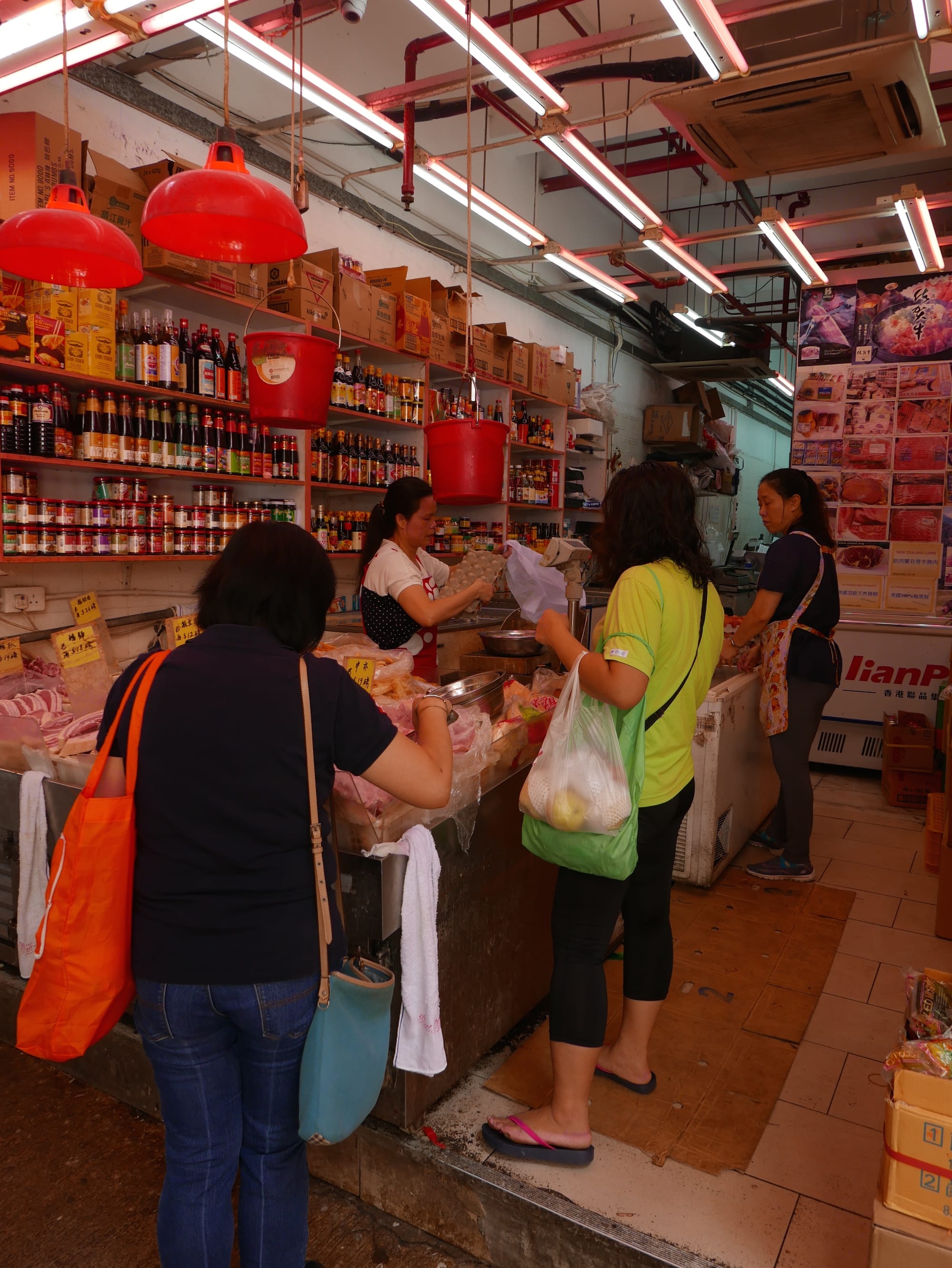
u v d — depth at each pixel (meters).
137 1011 1.21
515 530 5.99
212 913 1.14
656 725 1.71
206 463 3.38
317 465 3.93
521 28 4.56
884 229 7.29
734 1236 1.51
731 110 2.84
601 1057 2.01
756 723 3.59
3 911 2.15
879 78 2.61
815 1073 2.04
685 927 2.83
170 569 3.80
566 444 6.27
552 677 2.46
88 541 3.01
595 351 7.85
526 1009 2.21
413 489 2.88
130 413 3.11
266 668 1.19
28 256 1.86
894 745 4.32
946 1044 1.27
